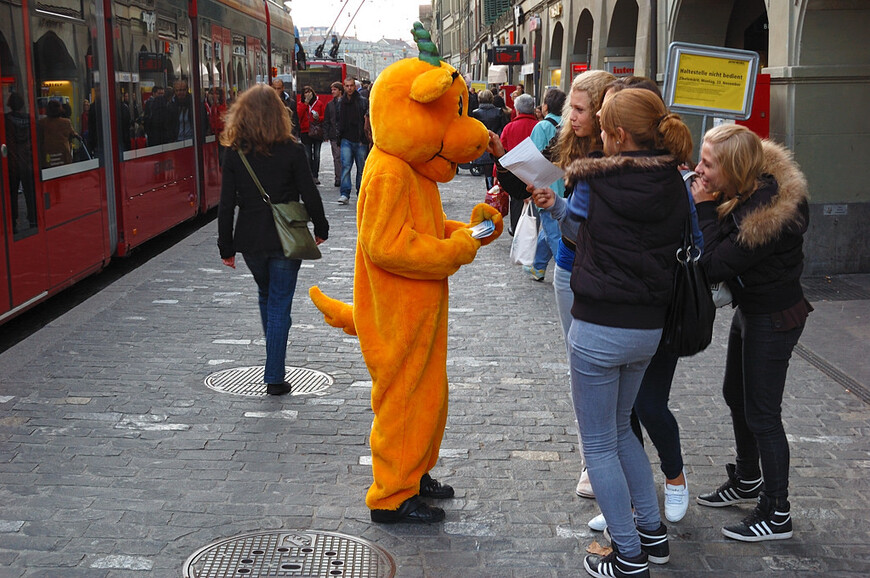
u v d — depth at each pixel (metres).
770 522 4.27
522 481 4.93
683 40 15.77
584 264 3.61
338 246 12.61
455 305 9.15
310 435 5.54
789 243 4.06
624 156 3.58
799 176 4.05
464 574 3.95
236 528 4.33
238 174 5.93
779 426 4.26
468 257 4.22
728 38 16.17
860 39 10.28
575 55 28.64
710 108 8.35
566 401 6.24
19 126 7.68
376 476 4.38
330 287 9.96
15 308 7.55
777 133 10.73
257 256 6.04
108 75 10.25
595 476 3.76
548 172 3.67
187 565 3.98
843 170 10.42
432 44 4.10
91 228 9.50
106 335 7.71
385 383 4.27
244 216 6.00
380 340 4.26
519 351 7.46
